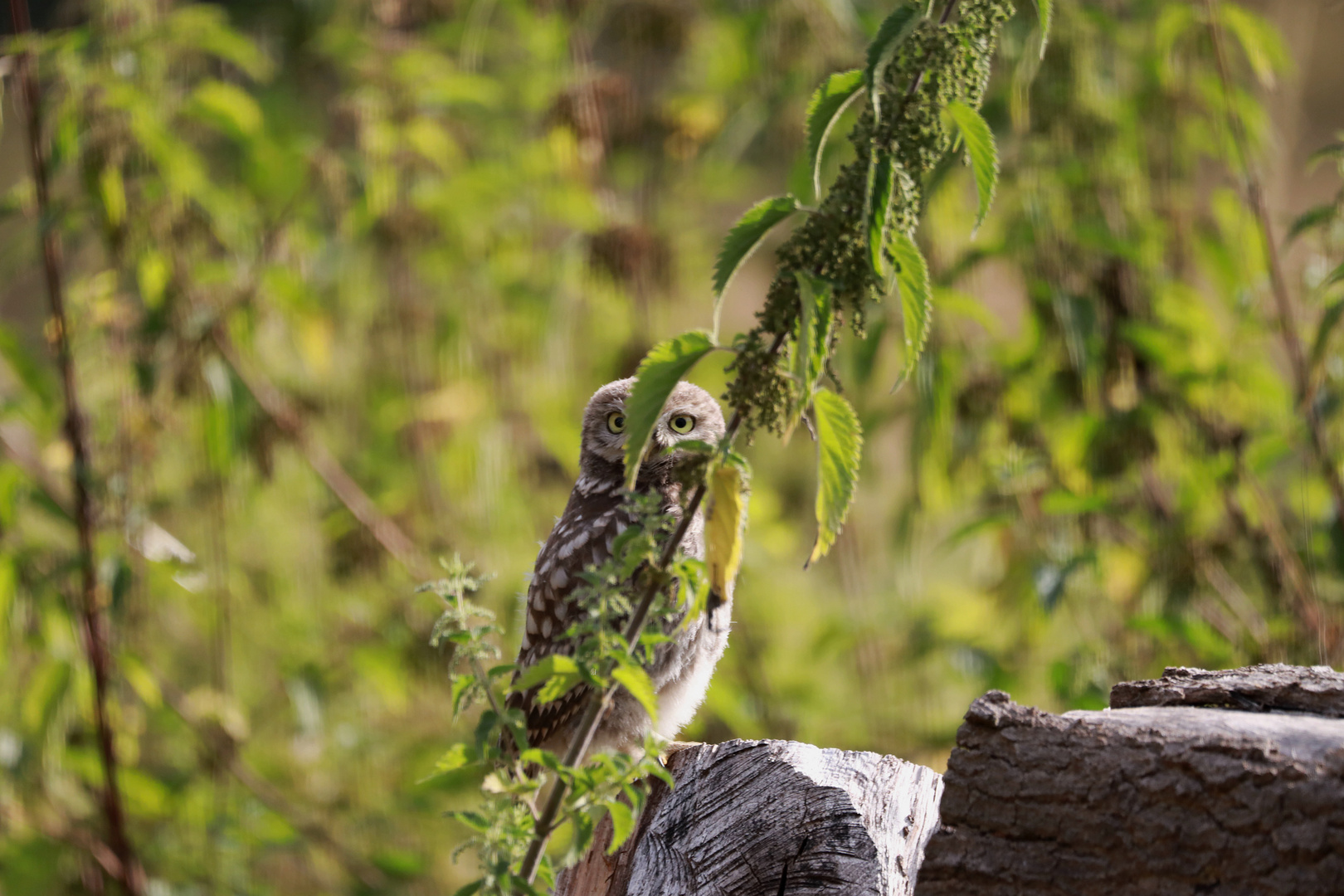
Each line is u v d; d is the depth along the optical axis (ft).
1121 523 32.96
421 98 38.34
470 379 41.04
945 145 13.12
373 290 42.60
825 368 12.75
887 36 12.17
